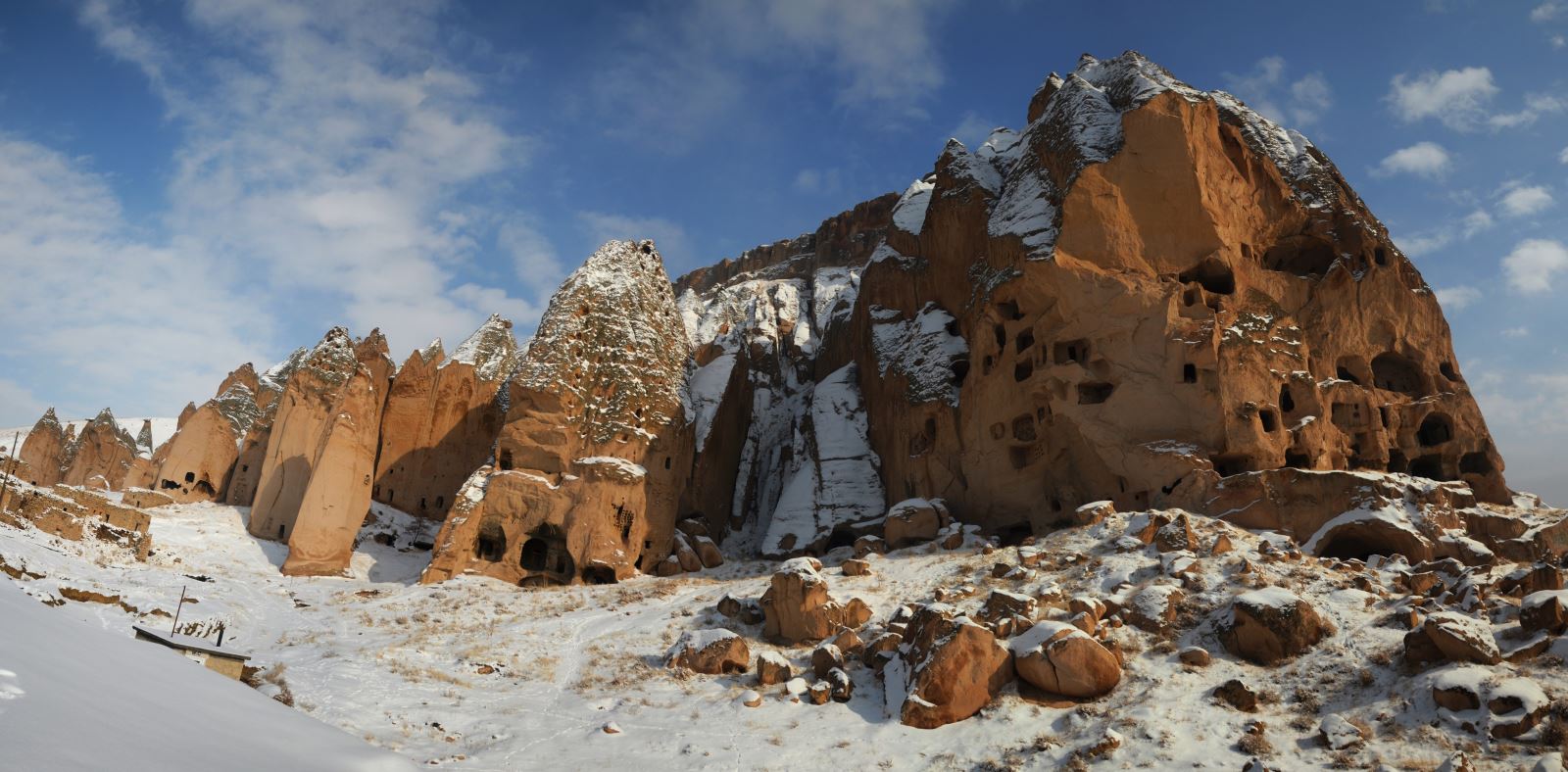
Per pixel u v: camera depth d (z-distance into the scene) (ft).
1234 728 73.97
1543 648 75.82
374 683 93.66
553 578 166.40
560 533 170.09
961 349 181.57
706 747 79.87
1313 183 171.42
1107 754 71.82
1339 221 168.66
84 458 237.45
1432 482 132.16
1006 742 77.25
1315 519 127.34
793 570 113.91
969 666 85.25
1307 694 78.54
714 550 182.09
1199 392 141.79
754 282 363.56
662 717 88.17
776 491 216.33
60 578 96.84
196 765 19.67
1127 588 105.91
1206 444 139.44
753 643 111.96
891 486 183.32
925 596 117.91
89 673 24.48
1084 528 130.41
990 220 177.27
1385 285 161.89
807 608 111.14
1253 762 65.82
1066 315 153.17
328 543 166.71
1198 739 72.59
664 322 203.72
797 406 245.45
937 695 83.92
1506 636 79.77
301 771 22.72
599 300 193.06
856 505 184.55
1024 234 163.12
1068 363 150.82
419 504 212.64
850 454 195.11
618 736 83.30
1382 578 105.29
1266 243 165.27
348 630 122.01
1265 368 144.97
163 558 144.36
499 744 80.43
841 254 362.53
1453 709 69.67
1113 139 161.38
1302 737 71.72
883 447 190.70
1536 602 78.64
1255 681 82.58
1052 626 88.48
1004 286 163.53
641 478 174.81
